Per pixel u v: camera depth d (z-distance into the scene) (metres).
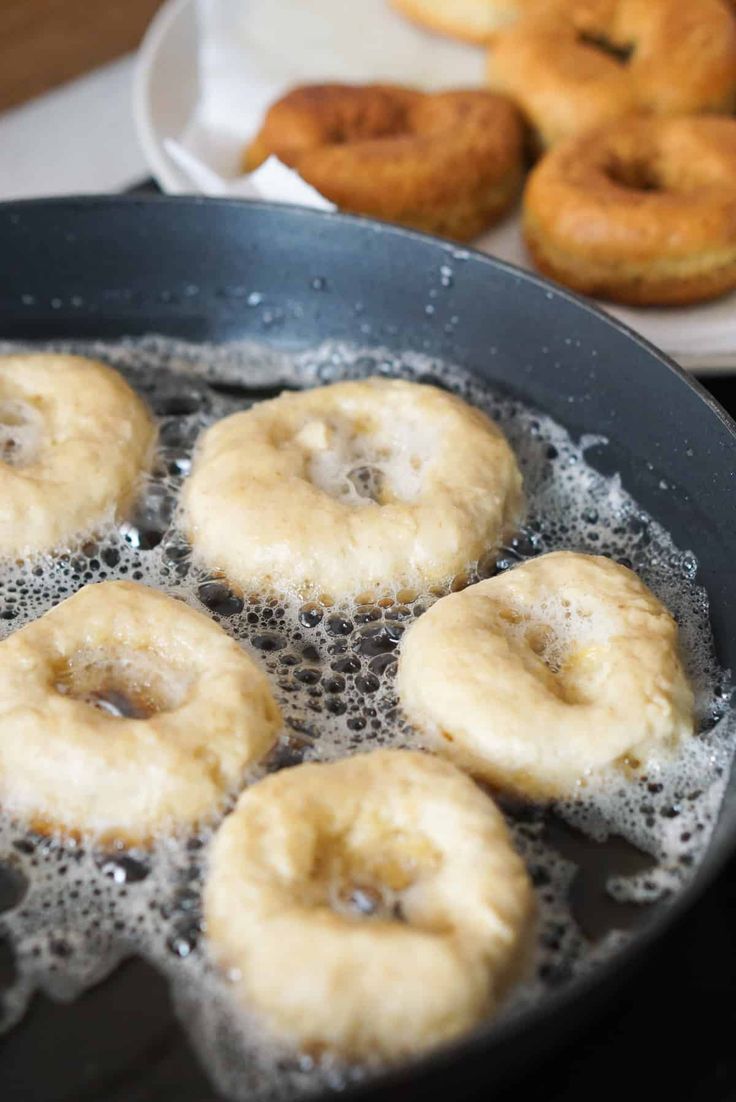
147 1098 0.48
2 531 0.59
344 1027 0.47
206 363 0.66
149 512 0.61
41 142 0.84
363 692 0.56
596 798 0.53
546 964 0.50
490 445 0.61
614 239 0.70
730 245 0.70
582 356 0.62
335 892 0.50
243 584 0.58
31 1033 0.49
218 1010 0.49
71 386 0.62
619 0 0.80
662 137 0.74
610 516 0.61
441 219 0.74
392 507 0.58
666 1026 0.51
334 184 0.72
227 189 0.72
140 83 0.78
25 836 0.52
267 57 0.81
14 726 0.53
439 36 0.84
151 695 0.55
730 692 0.56
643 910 0.51
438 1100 0.46
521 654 0.55
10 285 0.65
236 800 0.52
